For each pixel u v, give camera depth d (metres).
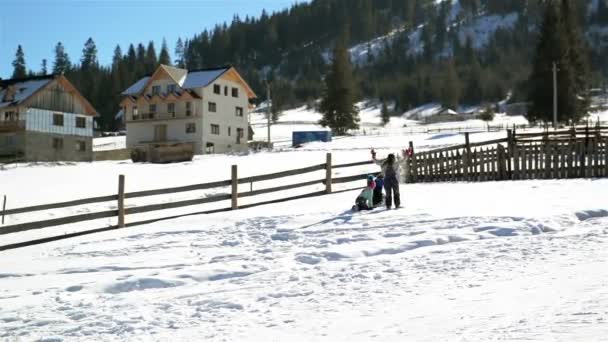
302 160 44.12
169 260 12.32
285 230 14.64
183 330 7.16
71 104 68.06
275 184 30.06
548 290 7.13
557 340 5.10
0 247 16.88
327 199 20.22
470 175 23.97
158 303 8.65
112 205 26.80
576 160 22.03
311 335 6.40
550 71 74.56
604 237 10.62
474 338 5.49
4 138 65.31
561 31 75.88
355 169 34.25
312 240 12.97
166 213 23.58
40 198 29.42
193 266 11.48
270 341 6.33
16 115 64.62
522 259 9.35
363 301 7.73
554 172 22.39
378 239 12.45
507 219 13.20
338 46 101.44
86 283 10.45
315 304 7.82
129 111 79.94
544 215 13.35
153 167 44.88
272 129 126.62
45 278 11.45
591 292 6.77
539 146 22.67
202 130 75.81
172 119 77.00
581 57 80.88
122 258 13.02
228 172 38.19
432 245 11.57
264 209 18.94
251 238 14.23
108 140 113.00
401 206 16.83
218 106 78.25
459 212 14.72
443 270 9.12
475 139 57.00
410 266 9.64
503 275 8.35
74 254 14.06
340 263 10.50
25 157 63.81
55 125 66.50
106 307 8.74
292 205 19.34
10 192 31.53
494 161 23.47
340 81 98.56
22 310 8.97
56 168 46.00
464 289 7.78
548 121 75.62
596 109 115.19
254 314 7.63
